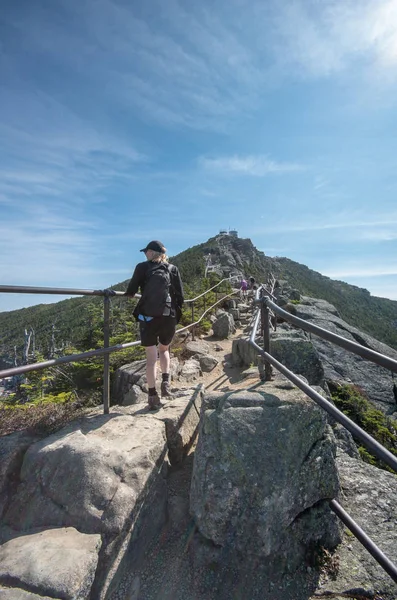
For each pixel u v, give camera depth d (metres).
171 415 3.40
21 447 2.70
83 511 2.22
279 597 2.17
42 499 2.35
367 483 3.15
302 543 2.40
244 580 2.23
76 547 2.01
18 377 8.51
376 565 2.35
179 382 6.27
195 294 14.98
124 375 6.40
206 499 2.38
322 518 2.48
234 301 16.27
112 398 6.60
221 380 6.60
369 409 7.50
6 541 2.17
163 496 2.73
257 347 3.56
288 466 2.38
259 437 2.46
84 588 1.84
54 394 7.96
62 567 1.85
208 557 2.31
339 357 10.17
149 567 2.36
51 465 2.48
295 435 2.49
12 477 2.57
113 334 10.16
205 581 2.25
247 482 2.33
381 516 2.77
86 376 8.56
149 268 3.69
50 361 2.81
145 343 3.65
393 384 9.36
